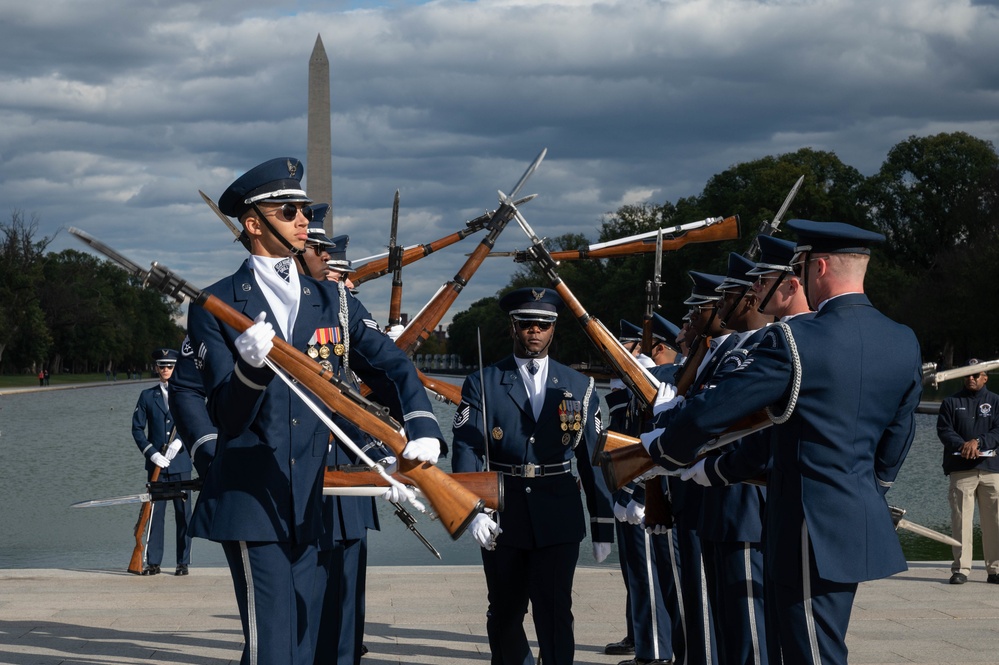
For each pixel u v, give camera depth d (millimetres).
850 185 86000
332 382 4656
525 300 7098
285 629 4844
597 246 8023
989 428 11625
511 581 6863
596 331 6988
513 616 6941
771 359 4645
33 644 8359
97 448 34344
